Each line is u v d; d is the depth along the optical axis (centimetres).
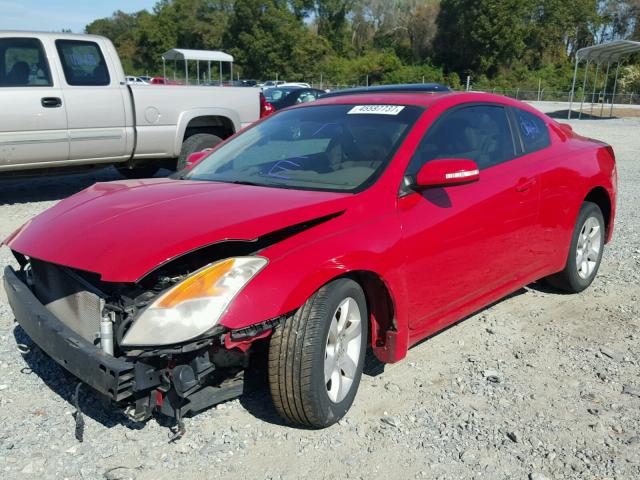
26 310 311
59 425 310
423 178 333
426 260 345
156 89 865
